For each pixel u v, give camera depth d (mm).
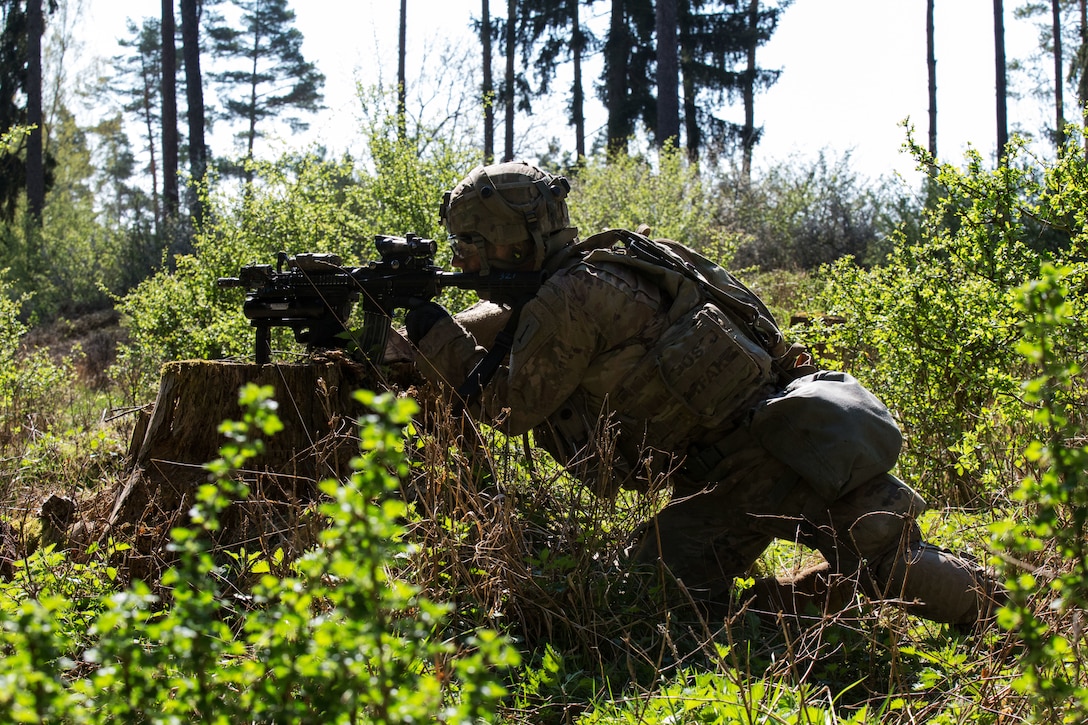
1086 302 4086
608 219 14008
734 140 28797
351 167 8500
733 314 3891
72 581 3082
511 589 3197
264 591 2008
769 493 3654
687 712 2684
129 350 8922
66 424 7488
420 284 3852
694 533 3781
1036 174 5227
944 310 5164
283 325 4023
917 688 2877
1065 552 1930
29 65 24484
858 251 17719
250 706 1835
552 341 3605
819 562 4051
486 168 3842
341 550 1698
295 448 3883
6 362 8000
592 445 3660
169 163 22781
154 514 3750
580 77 29953
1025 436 4012
